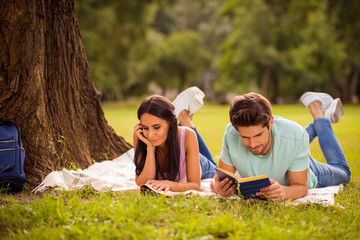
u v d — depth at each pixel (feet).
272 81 144.66
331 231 8.01
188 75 170.91
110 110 98.58
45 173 12.52
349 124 47.09
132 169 14.46
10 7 13.00
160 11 154.61
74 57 15.08
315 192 10.63
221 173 9.68
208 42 192.95
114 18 86.02
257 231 7.66
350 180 13.14
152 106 10.38
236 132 10.48
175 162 11.00
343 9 76.74
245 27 126.31
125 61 106.73
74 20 15.28
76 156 14.30
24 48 13.12
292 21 122.01
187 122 14.60
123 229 7.82
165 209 9.12
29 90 13.01
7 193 11.54
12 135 11.72
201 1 199.72
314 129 13.32
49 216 8.59
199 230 7.78
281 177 10.43
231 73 140.67
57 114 14.28
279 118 10.39
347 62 119.03
